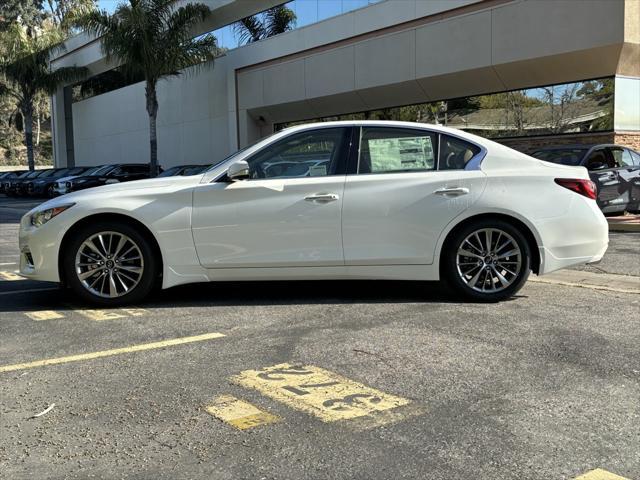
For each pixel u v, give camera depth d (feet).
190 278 19.04
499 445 10.09
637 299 20.17
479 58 58.03
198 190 18.89
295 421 11.00
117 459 9.70
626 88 51.19
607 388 12.48
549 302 19.74
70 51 127.65
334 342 15.51
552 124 55.36
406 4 63.82
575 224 19.36
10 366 13.96
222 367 13.75
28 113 122.31
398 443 10.16
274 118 85.51
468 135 19.85
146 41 77.82
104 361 14.24
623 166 42.24
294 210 18.80
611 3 48.57
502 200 18.93
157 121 107.45
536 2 53.26
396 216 18.88
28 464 9.57
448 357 14.34
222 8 86.79
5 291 22.29
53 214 18.83
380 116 71.31
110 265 19.08
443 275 19.58
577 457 9.68
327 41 73.51
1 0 197.67
